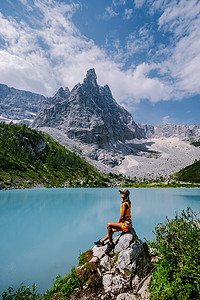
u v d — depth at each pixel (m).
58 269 7.47
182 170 182.38
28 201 28.80
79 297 4.96
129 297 4.79
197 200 37.66
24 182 67.88
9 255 8.84
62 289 5.26
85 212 21.22
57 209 22.86
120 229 6.24
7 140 100.31
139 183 149.38
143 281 5.32
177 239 5.49
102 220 17.11
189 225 5.71
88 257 6.43
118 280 5.26
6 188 54.75
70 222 16.03
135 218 18.31
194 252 4.65
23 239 11.31
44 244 10.49
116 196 44.16
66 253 9.15
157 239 6.32
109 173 164.12
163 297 4.30
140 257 5.89
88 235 12.36
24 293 5.21
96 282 5.35
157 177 180.50
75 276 5.64
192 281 4.40
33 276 6.88
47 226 14.51
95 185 109.56
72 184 93.50
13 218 16.91
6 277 6.71
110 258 6.00
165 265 5.14
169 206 27.86
